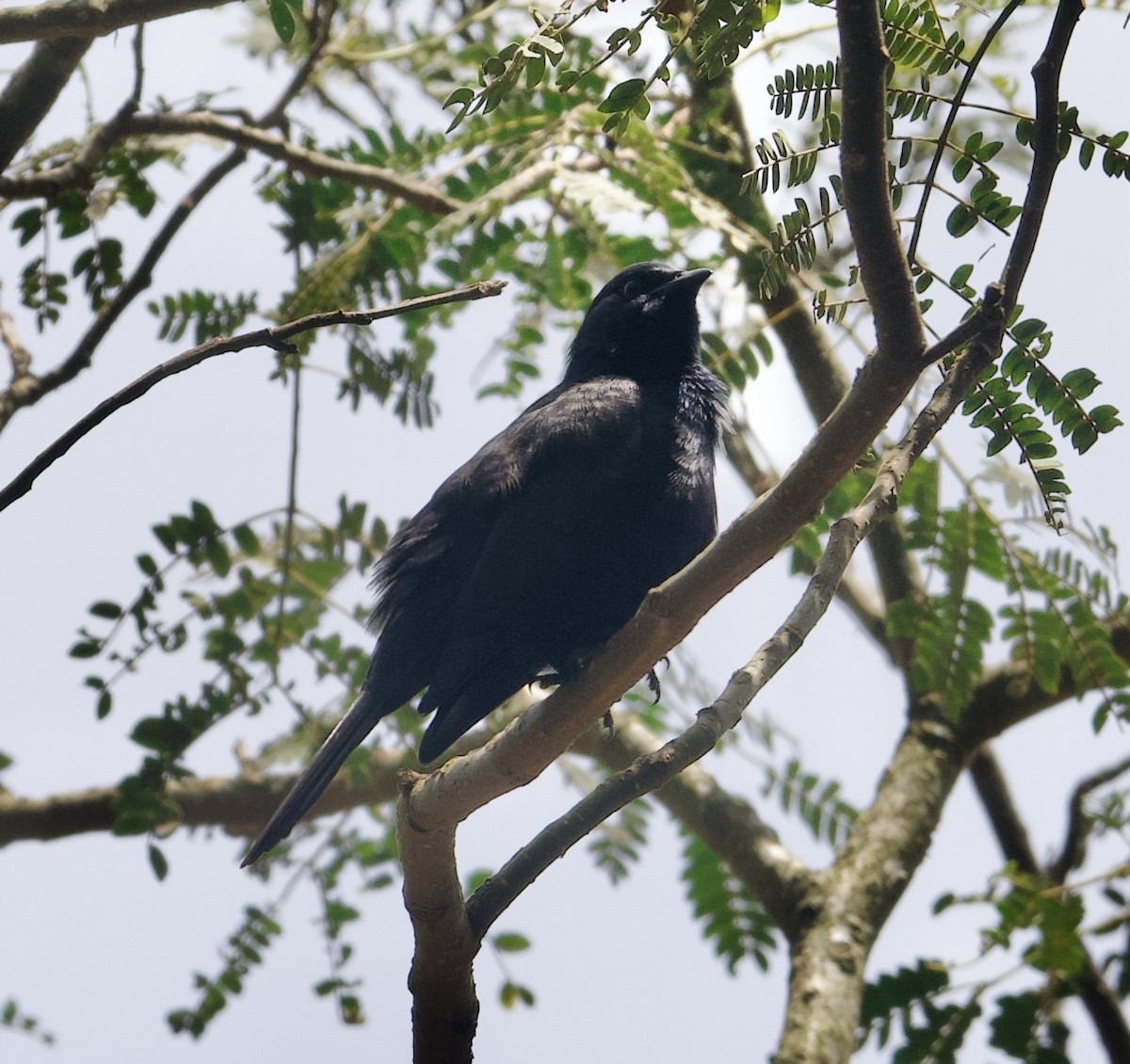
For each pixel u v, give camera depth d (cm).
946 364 712
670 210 1191
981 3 999
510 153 1240
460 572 973
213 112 1227
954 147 627
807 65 610
